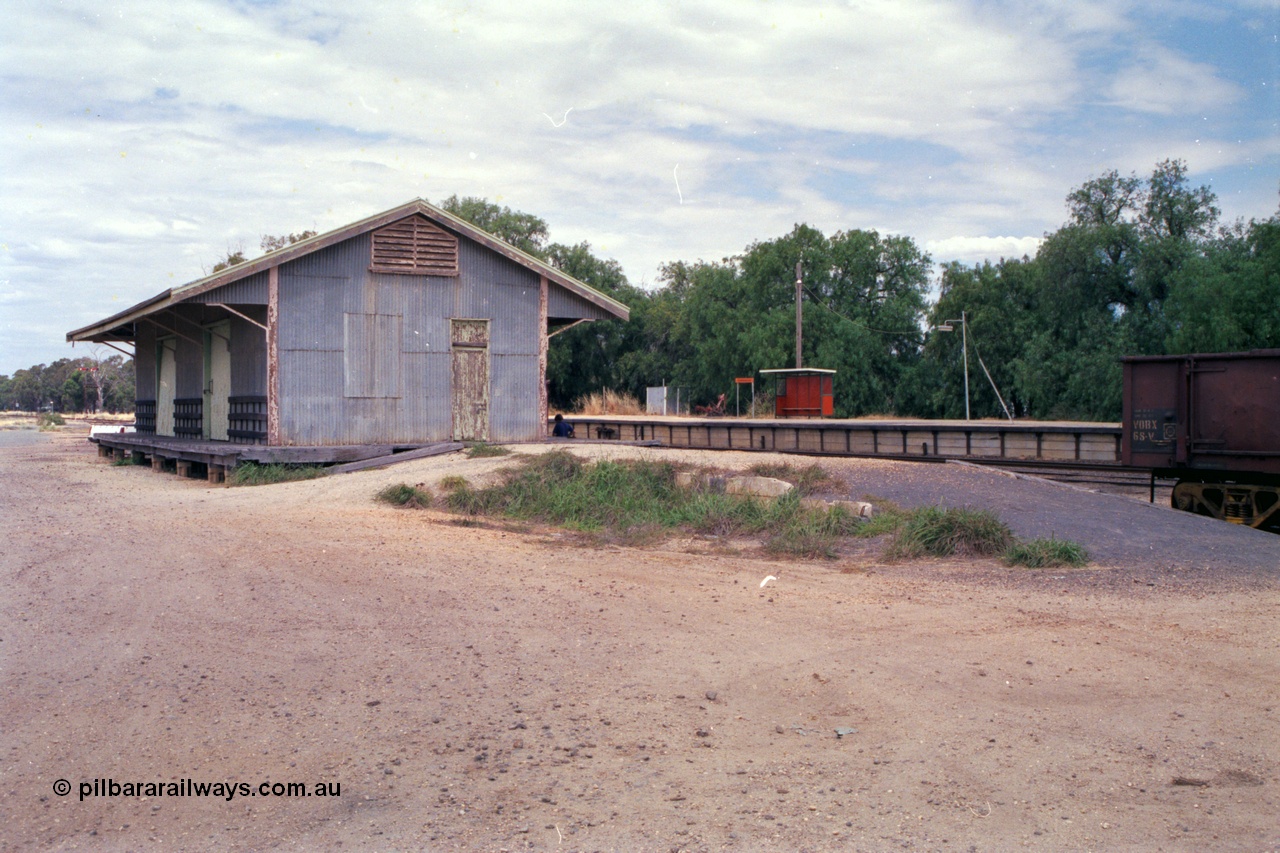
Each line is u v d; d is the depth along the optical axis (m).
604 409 51.62
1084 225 42.56
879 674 5.93
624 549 10.78
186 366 25.86
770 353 48.22
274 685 5.58
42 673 5.71
